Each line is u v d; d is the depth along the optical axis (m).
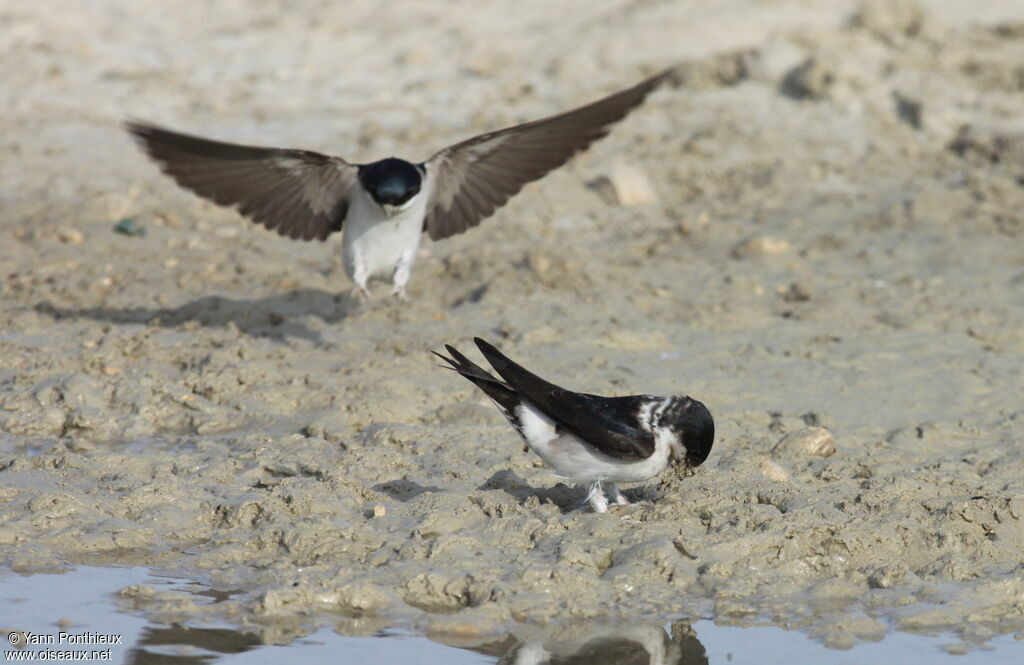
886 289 17.36
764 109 24.05
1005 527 10.30
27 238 19.08
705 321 16.11
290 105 24.45
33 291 16.95
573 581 9.57
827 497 10.72
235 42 27.58
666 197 21.30
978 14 26.55
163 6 29.41
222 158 13.27
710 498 10.65
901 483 10.92
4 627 9.02
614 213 20.72
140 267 18.14
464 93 24.89
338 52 26.91
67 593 9.55
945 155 22.34
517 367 10.18
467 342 15.27
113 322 15.92
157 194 21.20
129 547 10.30
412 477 11.52
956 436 12.63
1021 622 9.24
